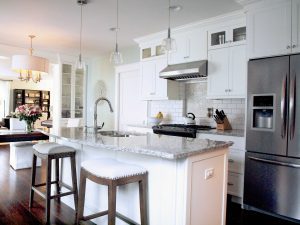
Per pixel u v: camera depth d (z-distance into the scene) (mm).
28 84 11562
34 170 2742
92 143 1911
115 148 1731
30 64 3922
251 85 2820
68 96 5969
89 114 6383
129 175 1728
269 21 2727
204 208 1754
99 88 6105
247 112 2859
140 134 2838
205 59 3641
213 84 3529
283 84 2566
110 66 5812
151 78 4422
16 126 4695
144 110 5051
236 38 3375
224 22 3436
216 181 1872
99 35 4410
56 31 4195
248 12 2893
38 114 4363
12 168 4438
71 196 2771
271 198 2660
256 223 2557
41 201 2920
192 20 3635
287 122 2543
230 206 3010
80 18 3586
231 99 3766
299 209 2475
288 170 2541
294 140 2498
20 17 3549
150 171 1858
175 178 1658
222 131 3330
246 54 2918
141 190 1802
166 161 1727
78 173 2652
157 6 3156
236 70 3285
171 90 4227
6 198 2996
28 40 4738
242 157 2980
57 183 2771
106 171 1684
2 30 4148
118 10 3289
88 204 2500
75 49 5461
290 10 2582
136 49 5176
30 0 2998
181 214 1615
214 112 3979
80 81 6285
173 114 4555
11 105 11086
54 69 6055
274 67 2648
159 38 4293
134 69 5207
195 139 2191
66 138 2197
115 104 5645
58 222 2406
